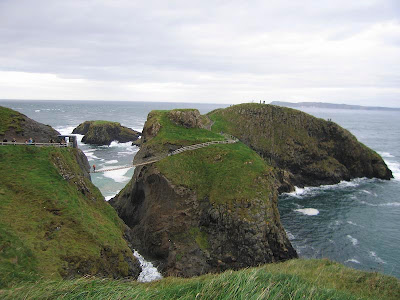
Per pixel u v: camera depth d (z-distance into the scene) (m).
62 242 27.11
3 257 22.11
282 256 40.72
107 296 12.36
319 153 82.44
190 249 38.97
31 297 12.21
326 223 54.06
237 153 52.53
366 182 82.19
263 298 12.11
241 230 39.62
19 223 26.42
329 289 15.59
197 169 48.56
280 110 87.56
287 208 61.53
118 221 37.91
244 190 43.75
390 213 59.06
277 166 79.38
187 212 42.59
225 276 14.67
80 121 193.00
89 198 36.62
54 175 33.91
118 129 127.19
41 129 43.00
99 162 91.00
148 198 47.12
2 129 39.16
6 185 30.06
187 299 12.43
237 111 89.06
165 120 61.78
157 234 41.88
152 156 51.72
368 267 40.38
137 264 33.91
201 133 61.78
